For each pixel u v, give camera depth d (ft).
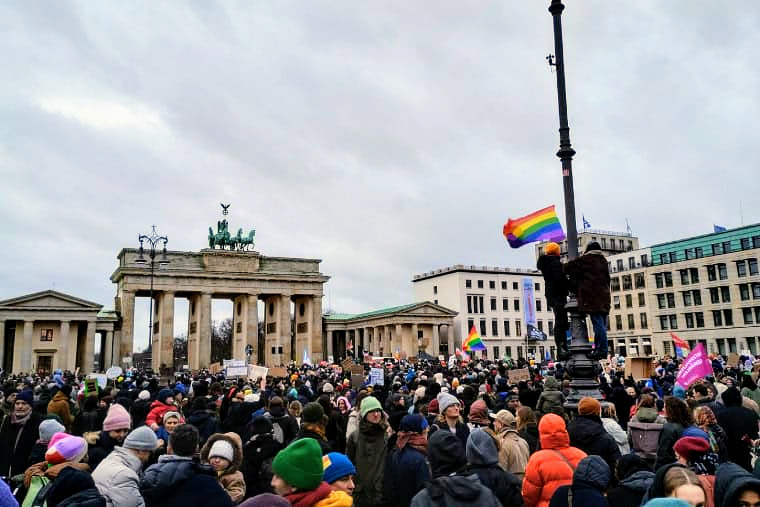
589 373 54.60
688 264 412.77
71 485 23.79
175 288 364.38
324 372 159.63
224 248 401.29
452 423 39.29
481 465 27.17
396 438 37.22
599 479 23.88
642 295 442.91
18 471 45.80
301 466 22.03
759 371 92.32
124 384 103.96
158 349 375.45
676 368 130.62
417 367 192.13
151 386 96.02
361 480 33.40
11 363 357.20
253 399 56.13
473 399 61.46
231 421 52.95
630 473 27.45
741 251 382.83
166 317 360.89
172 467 24.59
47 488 26.30
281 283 396.57
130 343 346.54
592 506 23.00
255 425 36.76
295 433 46.75
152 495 24.12
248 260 390.42
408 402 60.08
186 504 23.70
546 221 78.84
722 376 81.97
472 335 200.34
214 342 644.69
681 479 21.45
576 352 55.36
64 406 54.75
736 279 384.06
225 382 108.17
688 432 32.42
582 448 33.40
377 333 458.91
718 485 21.80
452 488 21.09
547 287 58.44
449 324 443.32
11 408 59.16
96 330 357.20
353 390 92.22
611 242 535.60
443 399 39.37
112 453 29.22
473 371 130.31
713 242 402.31
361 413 34.71
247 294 388.16
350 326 475.72
